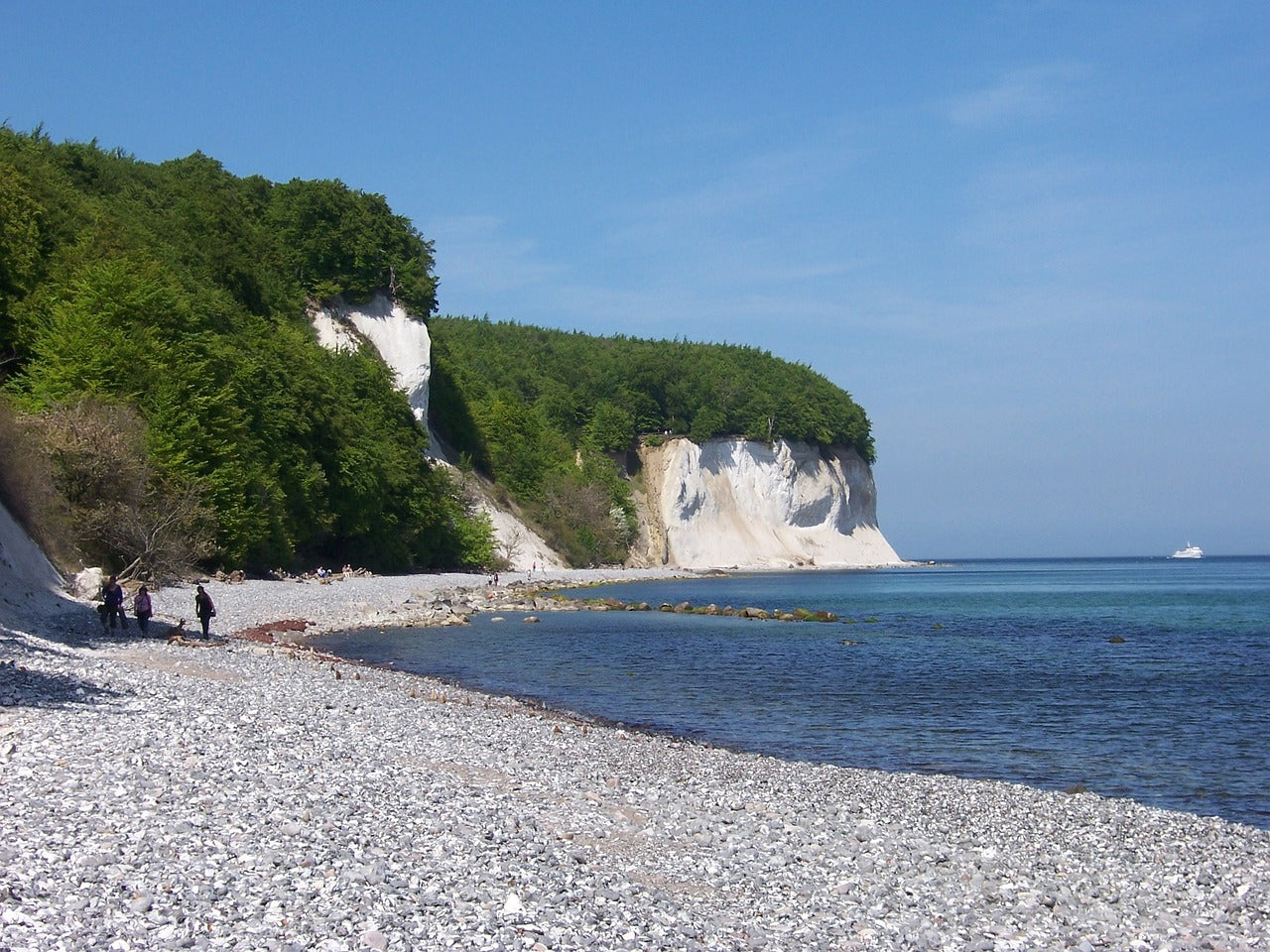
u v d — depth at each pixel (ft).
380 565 300.61
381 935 29.81
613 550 464.65
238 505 205.26
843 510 631.56
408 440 328.29
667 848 46.44
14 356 188.65
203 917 29.71
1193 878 47.78
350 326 362.53
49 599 119.34
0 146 236.02
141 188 302.25
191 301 227.81
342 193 374.63
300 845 37.58
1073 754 82.48
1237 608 280.31
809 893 41.37
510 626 184.03
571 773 61.16
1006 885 44.91
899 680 122.72
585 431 538.06
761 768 70.74
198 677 79.92
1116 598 334.85
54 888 30.12
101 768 45.14
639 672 124.98
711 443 570.46
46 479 144.56
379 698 82.23
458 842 41.50
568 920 34.06
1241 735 90.38
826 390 650.43
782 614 224.53
